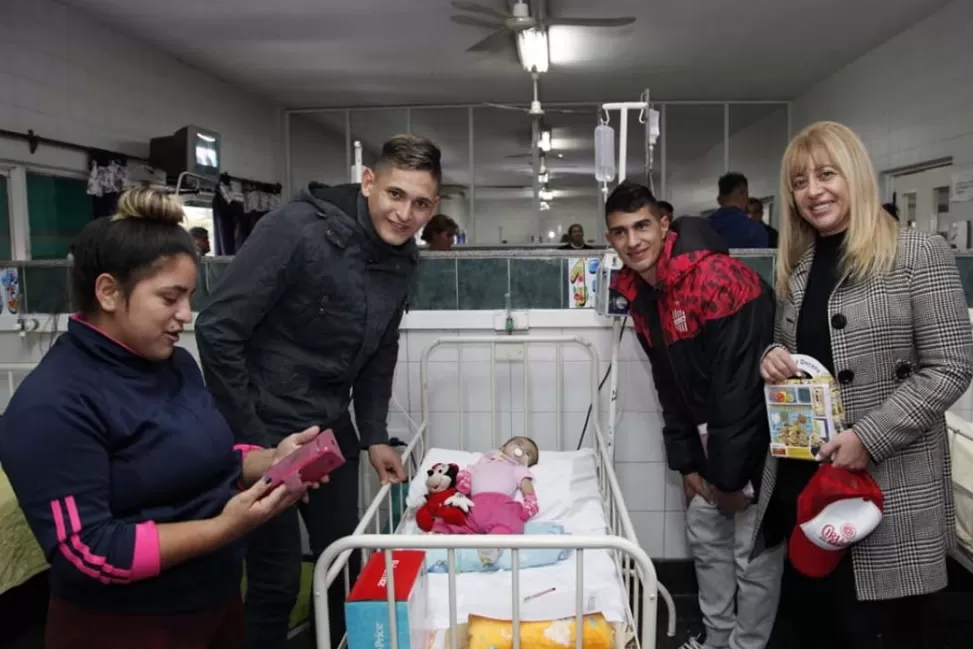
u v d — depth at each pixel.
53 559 0.86
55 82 3.80
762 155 7.13
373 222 1.42
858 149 1.28
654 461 2.26
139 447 0.93
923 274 1.24
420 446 2.21
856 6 4.18
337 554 1.12
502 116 6.86
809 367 1.33
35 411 0.85
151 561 0.87
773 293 1.58
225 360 1.35
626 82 6.01
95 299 0.91
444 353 2.26
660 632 2.08
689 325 1.57
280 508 0.94
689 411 1.73
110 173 4.07
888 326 1.26
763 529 1.55
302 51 4.95
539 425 2.27
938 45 4.30
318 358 1.50
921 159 4.53
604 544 1.09
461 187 8.55
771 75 5.85
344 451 1.74
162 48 4.85
